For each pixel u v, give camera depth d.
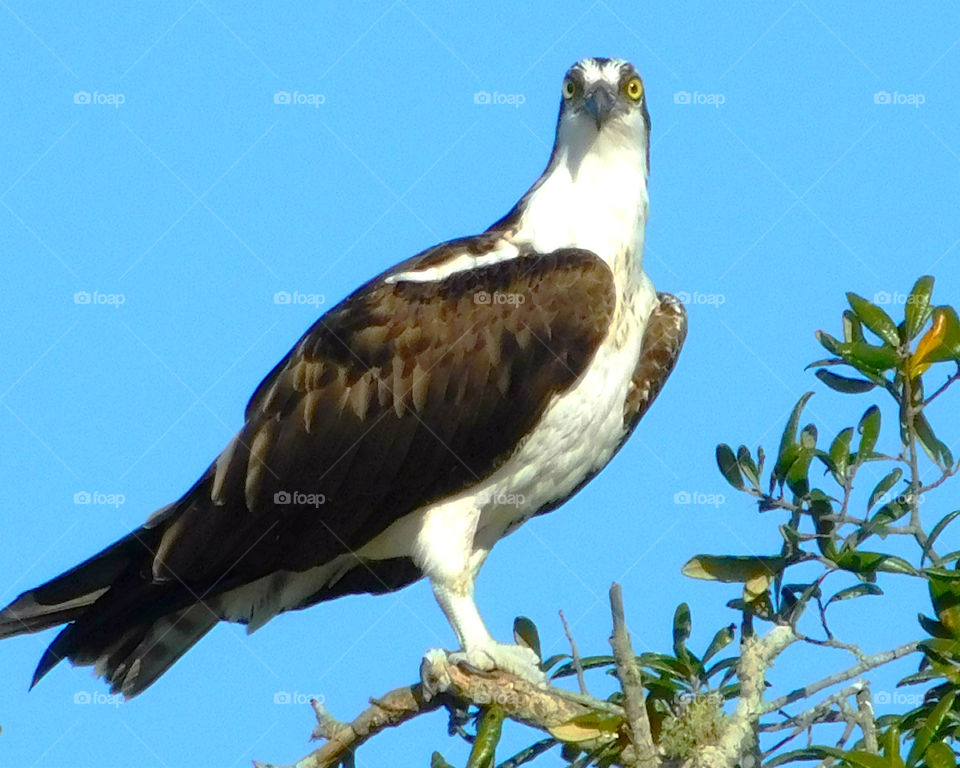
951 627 8.95
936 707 8.17
